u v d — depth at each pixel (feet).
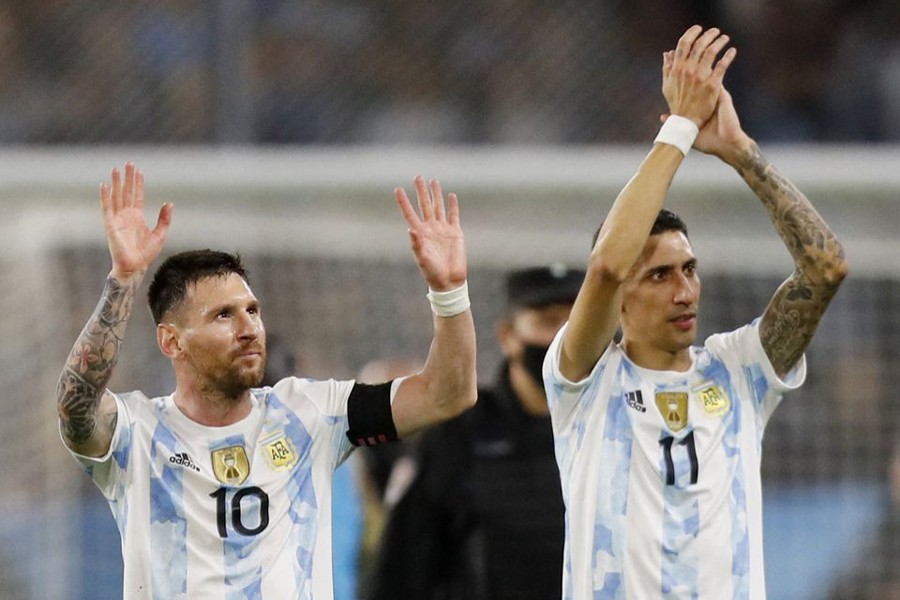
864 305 97.09
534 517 73.61
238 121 109.40
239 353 57.21
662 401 59.36
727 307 95.55
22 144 121.19
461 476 74.18
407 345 98.84
